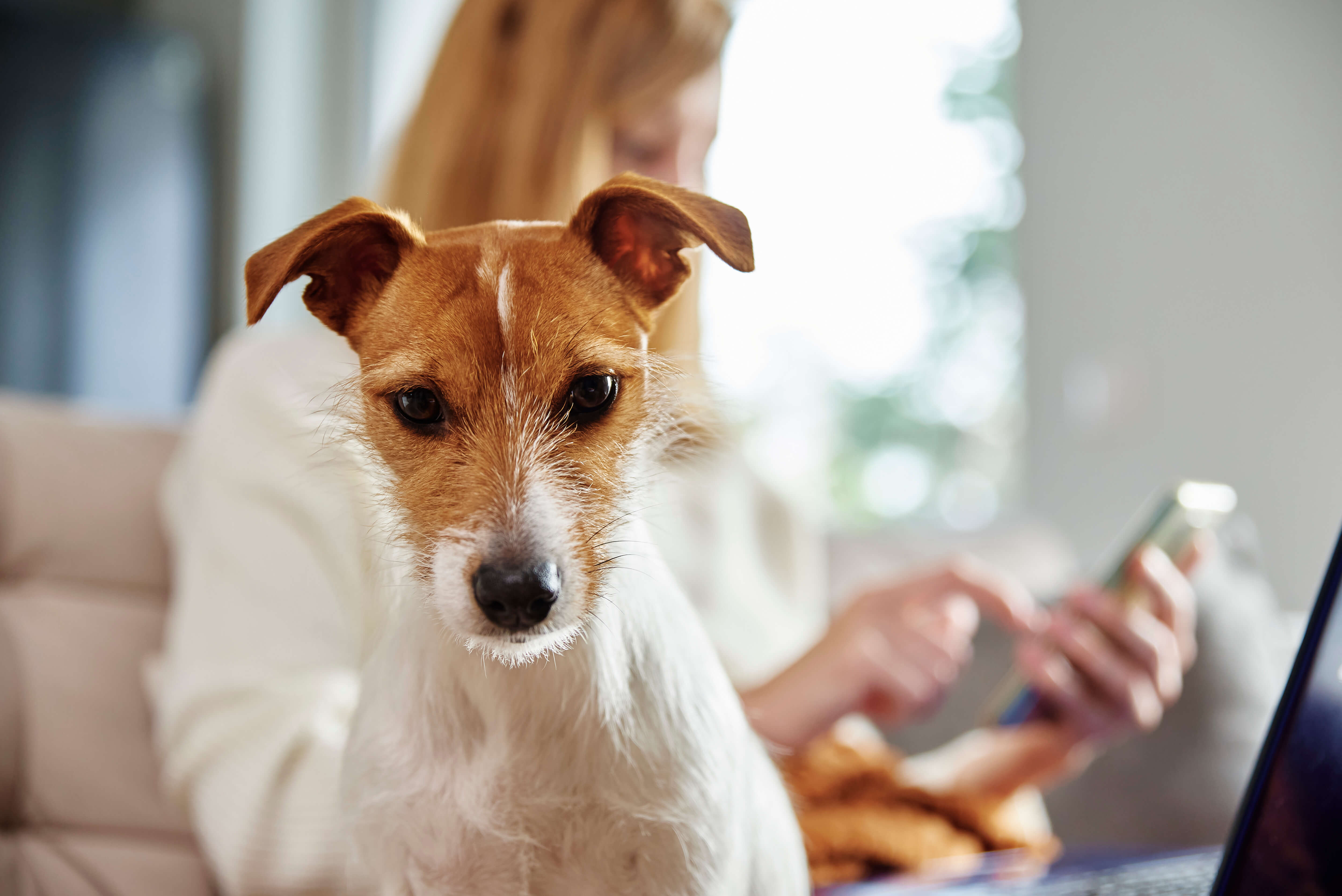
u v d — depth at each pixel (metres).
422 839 0.82
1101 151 4.09
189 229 5.38
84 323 5.09
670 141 1.71
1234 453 3.63
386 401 0.85
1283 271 3.49
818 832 1.36
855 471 4.64
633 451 0.89
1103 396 4.06
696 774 0.82
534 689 0.81
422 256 0.88
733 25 1.75
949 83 4.60
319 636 1.38
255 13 5.43
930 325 4.62
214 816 1.27
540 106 1.57
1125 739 1.83
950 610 1.51
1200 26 3.73
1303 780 0.75
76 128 5.04
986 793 1.51
